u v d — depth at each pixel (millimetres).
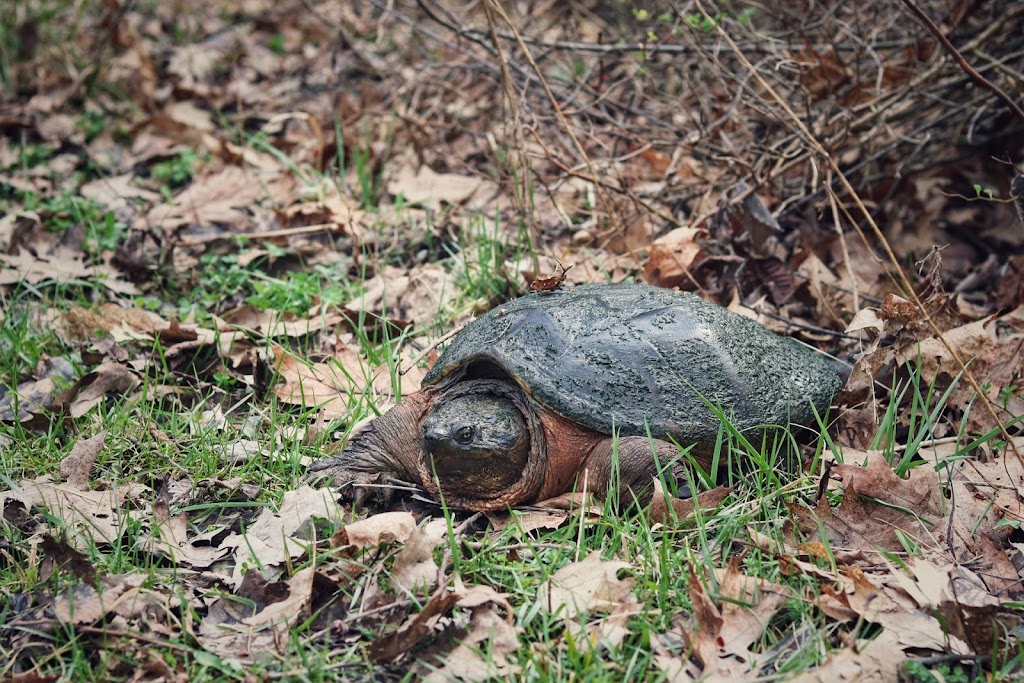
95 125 7086
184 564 3361
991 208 5672
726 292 5020
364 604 3125
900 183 5754
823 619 3018
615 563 3182
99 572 3209
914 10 4148
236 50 8188
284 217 5926
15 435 4016
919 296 4492
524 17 6773
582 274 5172
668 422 3486
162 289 5348
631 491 3459
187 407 4379
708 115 5871
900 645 2938
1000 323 4773
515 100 5305
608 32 6684
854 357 4457
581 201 5926
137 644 2996
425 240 5664
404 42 7812
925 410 3824
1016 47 5609
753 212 5066
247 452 3904
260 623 3064
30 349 4605
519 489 3611
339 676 2910
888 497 3434
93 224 5688
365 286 5230
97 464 3838
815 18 5988
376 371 4453
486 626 3002
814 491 3557
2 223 5734
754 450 3502
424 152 6430
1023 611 3090
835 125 5512
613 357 3564
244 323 4973
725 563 3268
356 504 3658
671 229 5391
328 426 4066
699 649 2898
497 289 5004
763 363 3783
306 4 7773
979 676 2861
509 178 5891
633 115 6348
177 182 6539
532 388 3514
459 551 3389
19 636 3074
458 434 3469
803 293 5082
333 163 6418
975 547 3350
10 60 7672
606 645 2934
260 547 3373
